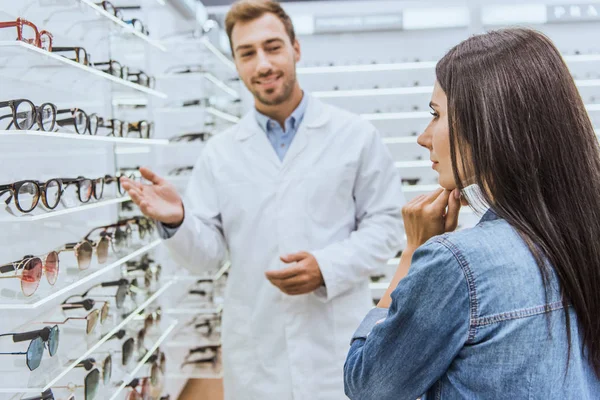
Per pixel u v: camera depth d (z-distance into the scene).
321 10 3.68
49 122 1.16
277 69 1.78
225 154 1.90
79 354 1.26
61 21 1.39
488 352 0.75
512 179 0.78
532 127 0.77
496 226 0.80
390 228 1.82
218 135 2.00
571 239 0.76
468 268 0.76
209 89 2.80
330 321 1.75
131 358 1.60
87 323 1.31
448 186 0.92
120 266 1.79
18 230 1.28
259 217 1.80
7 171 1.25
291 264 1.69
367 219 1.85
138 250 1.68
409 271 0.83
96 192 1.47
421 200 1.02
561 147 0.77
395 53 3.71
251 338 1.79
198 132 2.73
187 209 1.76
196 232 1.74
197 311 2.72
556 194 0.77
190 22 2.84
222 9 3.43
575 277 0.76
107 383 1.43
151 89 1.77
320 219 1.79
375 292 3.48
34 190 1.12
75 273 1.30
